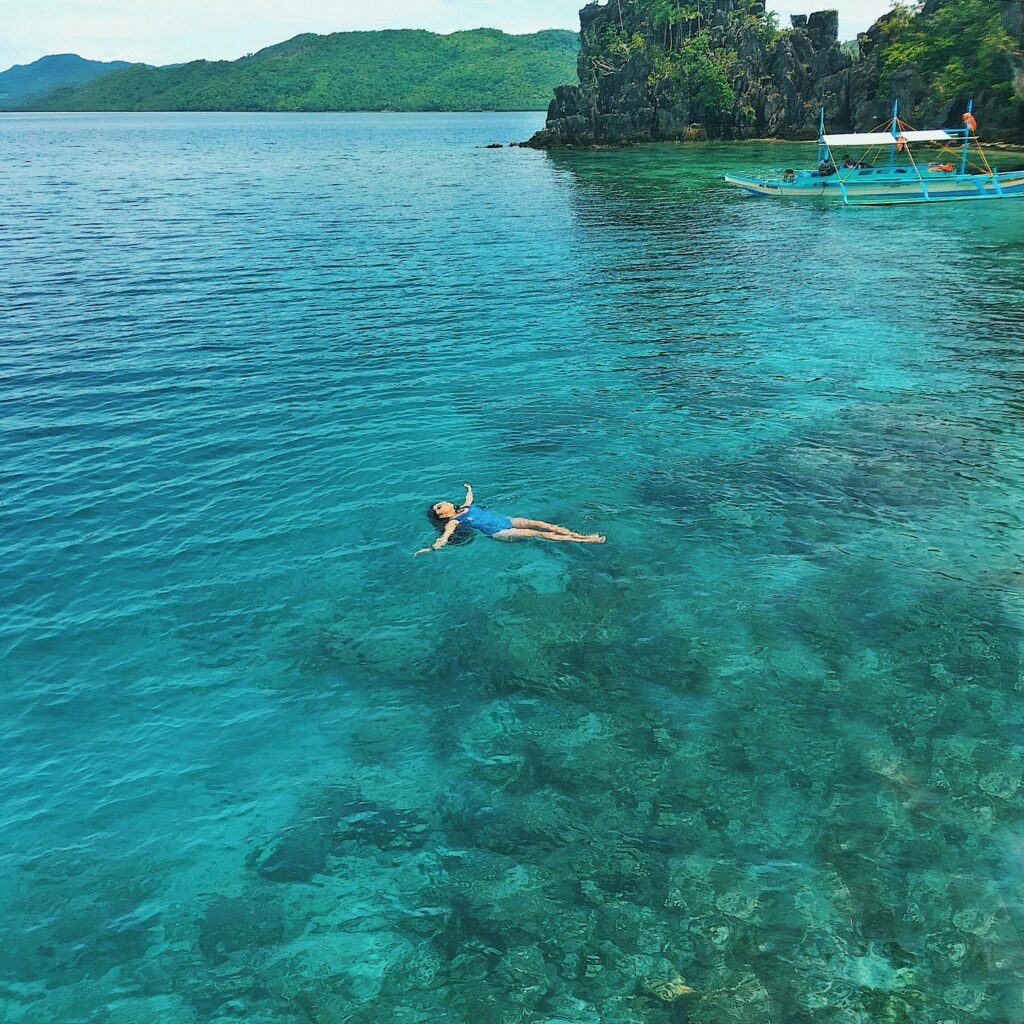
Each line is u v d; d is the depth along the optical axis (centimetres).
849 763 964
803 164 8300
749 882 822
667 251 4172
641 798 930
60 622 1274
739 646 1173
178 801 952
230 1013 725
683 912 795
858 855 845
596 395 2144
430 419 2006
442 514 1498
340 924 800
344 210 6044
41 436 1956
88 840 901
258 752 1023
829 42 11094
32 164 11344
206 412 2088
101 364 2470
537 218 5478
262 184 8175
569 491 1628
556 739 1023
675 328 2750
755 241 4400
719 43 11969
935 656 1137
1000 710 1038
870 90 10312
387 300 3222
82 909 822
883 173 5900
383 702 1101
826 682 1098
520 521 1478
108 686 1140
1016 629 1184
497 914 805
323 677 1150
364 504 1602
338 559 1422
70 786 974
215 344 2658
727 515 1521
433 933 789
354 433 1936
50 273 3769
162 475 1748
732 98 11325
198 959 772
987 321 2720
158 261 4069
